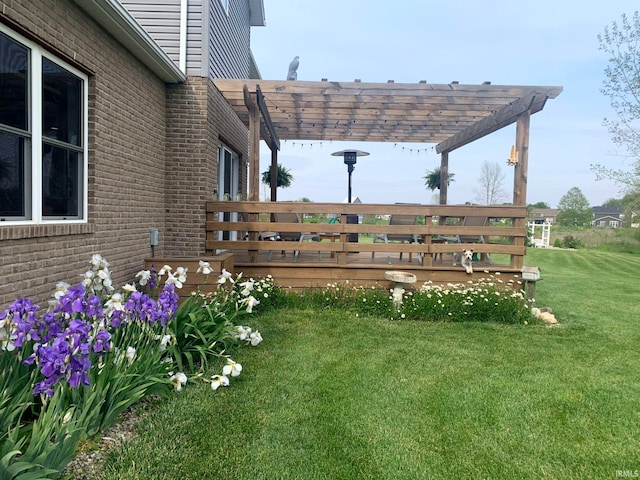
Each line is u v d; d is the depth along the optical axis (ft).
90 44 13.41
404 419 8.95
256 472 6.93
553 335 15.71
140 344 9.92
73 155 13.10
